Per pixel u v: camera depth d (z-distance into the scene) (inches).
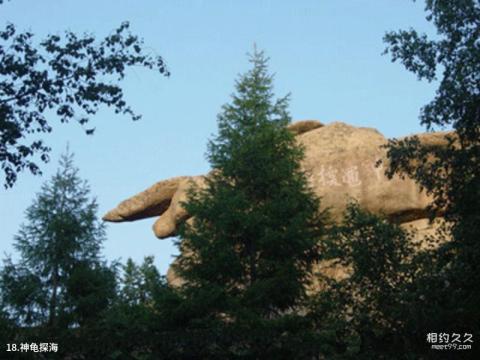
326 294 801.6
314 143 1398.9
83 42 690.2
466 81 680.4
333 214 1253.1
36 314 1130.0
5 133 657.6
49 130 684.7
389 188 1251.2
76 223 1220.5
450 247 708.0
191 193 1016.2
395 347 724.0
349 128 1437.0
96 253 1230.9
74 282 1141.1
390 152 745.6
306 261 951.6
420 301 710.5
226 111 1053.8
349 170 1299.2
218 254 903.7
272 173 978.1
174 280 1301.7
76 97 681.6
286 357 740.0
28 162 674.8
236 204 925.2
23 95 665.0
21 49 670.5
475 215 677.3
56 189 1256.8
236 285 956.0
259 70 1083.3
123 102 700.7
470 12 693.9
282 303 908.0
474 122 688.4
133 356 729.6
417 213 1243.2
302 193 975.0
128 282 1298.0
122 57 697.0
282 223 934.4
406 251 774.5
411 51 705.6
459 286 690.2
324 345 735.7
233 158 983.0
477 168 697.6
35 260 1181.7
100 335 740.0
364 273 759.7
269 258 932.0
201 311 858.8
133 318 957.8
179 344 739.4
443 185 730.2
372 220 790.5
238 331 753.0
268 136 1008.2
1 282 1143.6
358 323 758.5
